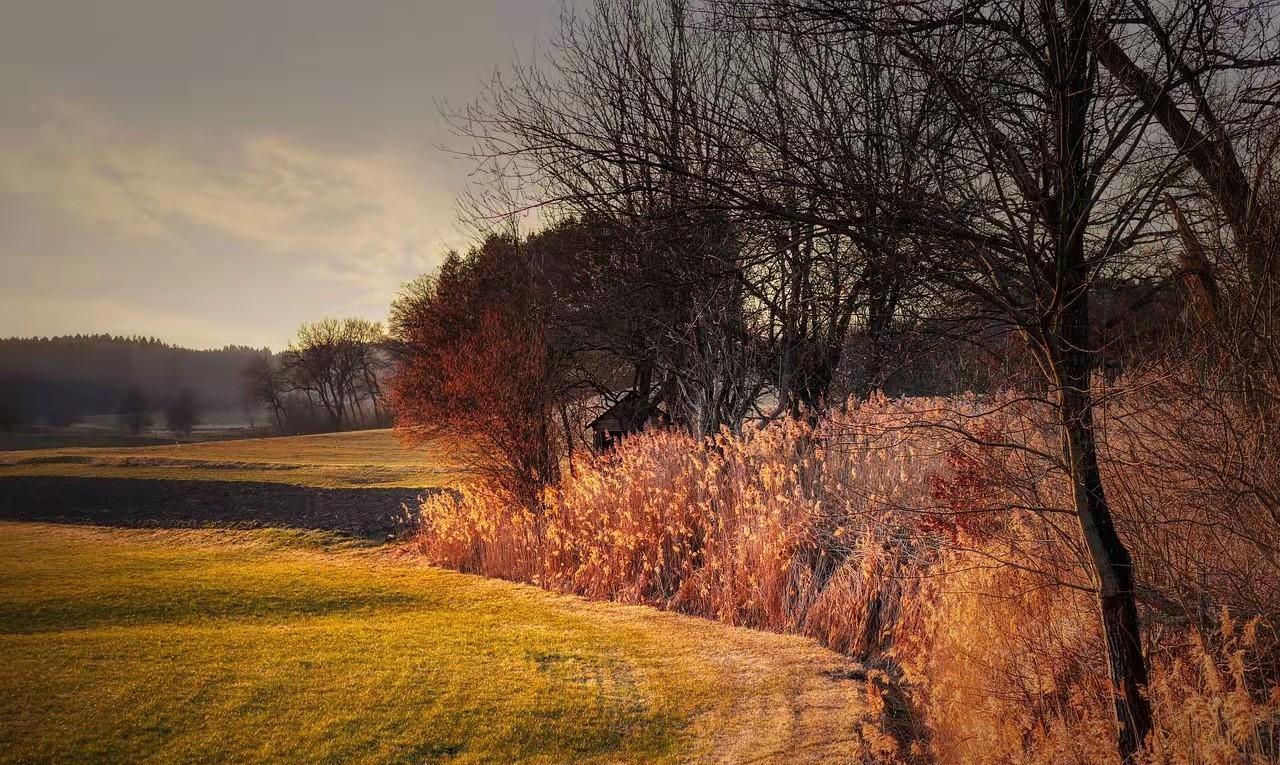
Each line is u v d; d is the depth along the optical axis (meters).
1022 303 4.40
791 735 6.91
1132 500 4.84
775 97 5.60
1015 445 4.44
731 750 6.72
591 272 10.77
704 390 14.90
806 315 10.93
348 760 6.70
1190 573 4.60
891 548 9.62
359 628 11.41
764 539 11.28
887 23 4.17
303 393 98.62
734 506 12.33
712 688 8.25
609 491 14.50
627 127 6.08
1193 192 4.29
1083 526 4.07
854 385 11.62
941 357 6.70
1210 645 4.30
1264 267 4.22
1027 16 4.16
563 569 14.82
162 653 9.79
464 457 20.88
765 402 15.88
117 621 12.65
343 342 93.88
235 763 6.64
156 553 22.50
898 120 5.02
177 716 7.62
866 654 9.12
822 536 11.01
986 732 5.02
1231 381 4.49
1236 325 4.39
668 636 10.41
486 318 20.70
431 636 10.73
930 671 6.81
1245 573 4.52
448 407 20.61
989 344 5.41
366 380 92.44
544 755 6.78
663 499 13.34
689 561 12.66
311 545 22.84
